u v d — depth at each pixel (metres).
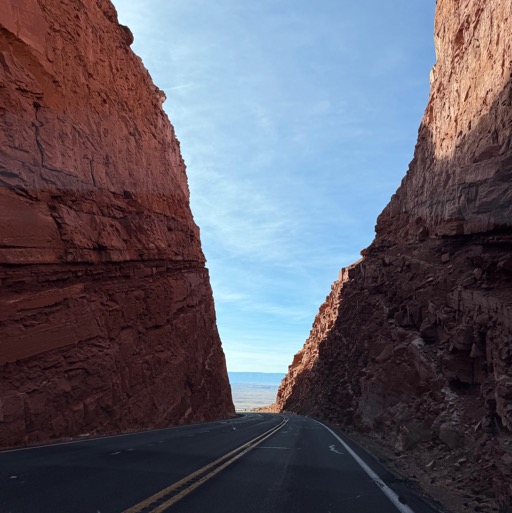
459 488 9.70
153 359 27.62
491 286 15.59
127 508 5.93
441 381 16.67
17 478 7.79
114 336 23.52
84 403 19.80
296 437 19.61
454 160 23.03
